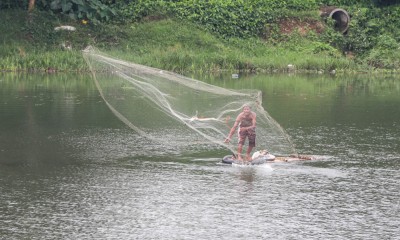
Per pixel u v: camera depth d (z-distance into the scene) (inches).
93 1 2664.9
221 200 785.6
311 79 2223.2
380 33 2780.5
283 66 2501.2
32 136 1155.9
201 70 2370.8
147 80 1119.6
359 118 1381.6
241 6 2780.5
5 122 1284.4
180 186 844.0
